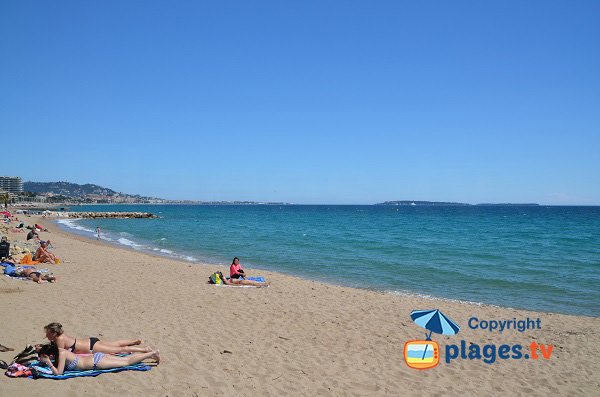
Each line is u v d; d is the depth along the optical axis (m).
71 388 6.35
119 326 9.74
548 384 7.88
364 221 79.00
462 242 36.47
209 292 14.24
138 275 16.94
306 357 8.62
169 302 12.52
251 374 7.55
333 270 21.94
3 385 6.18
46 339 8.33
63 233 43.16
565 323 12.08
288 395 6.83
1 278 13.87
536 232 49.50
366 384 7.48
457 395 7.25
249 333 9.98
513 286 18.09
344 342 9.72
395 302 13.93
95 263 19.77
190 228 56.38
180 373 7.31
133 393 6.39
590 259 25.81
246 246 32.91
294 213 133.00
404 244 34.47
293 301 13.42
